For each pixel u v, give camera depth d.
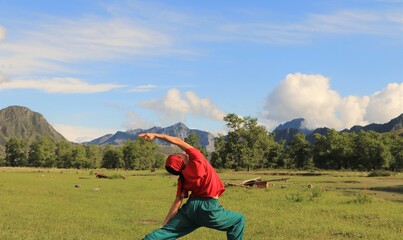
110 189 30.27
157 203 20.14
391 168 120.12
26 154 184.25
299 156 131.00
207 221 6.56
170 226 6.58
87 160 169.00
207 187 6.55
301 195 23.33
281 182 45.72
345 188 35.19
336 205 19.22
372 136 125.38
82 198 22.77
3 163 185.50
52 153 175.12
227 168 126.44
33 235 11.27
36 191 26.81
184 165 6.62
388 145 118.19
